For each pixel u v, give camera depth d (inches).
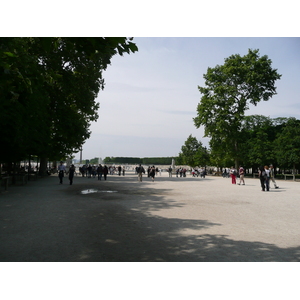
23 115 697.6
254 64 1902.1
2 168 1478.8
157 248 240.8
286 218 382.6
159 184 1048.8
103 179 1338.6
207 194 698.2
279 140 1807.3
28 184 943.7
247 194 706.2
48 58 1004.6
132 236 280.5
